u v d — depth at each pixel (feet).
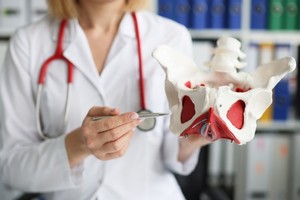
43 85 3.23
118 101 3.23
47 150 3.01
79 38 3.31
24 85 3.27
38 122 3.21
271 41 6.61
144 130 3.09
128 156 3.21
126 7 3.50
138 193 3.23
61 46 3.31
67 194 3.24
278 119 6.76
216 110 2.24
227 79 2.44
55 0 3.35
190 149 3.20
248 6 6.49
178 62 2.47
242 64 2.47
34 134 3.34
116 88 3.24
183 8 6.42
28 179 3.08
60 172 2.99
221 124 2.24
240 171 6.75
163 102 3.27
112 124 2.51
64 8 3.36
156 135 3.24
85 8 3.40
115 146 2.56
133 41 3.37
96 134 2.56
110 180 3.18
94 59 3.35
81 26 3.46
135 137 3.21
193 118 2.31
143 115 2.55
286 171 6.79
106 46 3.39
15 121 3.28
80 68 3.23
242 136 2.29
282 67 2.33
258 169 6.75
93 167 3.18
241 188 6.77
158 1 6.39
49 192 3.36
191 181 5.90
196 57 6.86
